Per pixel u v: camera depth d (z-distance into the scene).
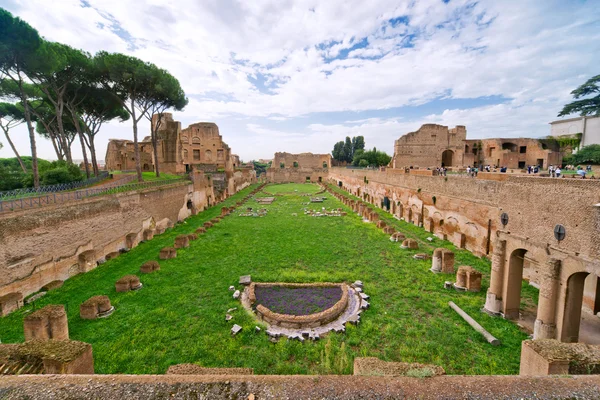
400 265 16.30
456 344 9.34
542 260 9.20
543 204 9.21
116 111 35.22
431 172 24.48
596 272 7.55
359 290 13.06
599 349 5.77
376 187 38.44
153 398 3.36
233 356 8.80
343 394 3.42
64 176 23.58
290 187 67.19
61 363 5.23
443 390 3.46
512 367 8.23
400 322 10.60
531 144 44.31
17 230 12.73
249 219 29.88
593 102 41.56
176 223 29.09
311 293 12.94
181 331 10.08
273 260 17.27
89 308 10.91
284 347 9.16
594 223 7.64
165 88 31.61
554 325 8.87
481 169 36.69
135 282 13.59
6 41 16.83
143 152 52.41
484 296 12.59
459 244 19.44
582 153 35.88
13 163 45.81
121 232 20.09
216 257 17.88
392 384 3.56
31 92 28.52
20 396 3.38
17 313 11.55
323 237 22.45
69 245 15.49
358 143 99.56
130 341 9.55
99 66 26.53
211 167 55.19
